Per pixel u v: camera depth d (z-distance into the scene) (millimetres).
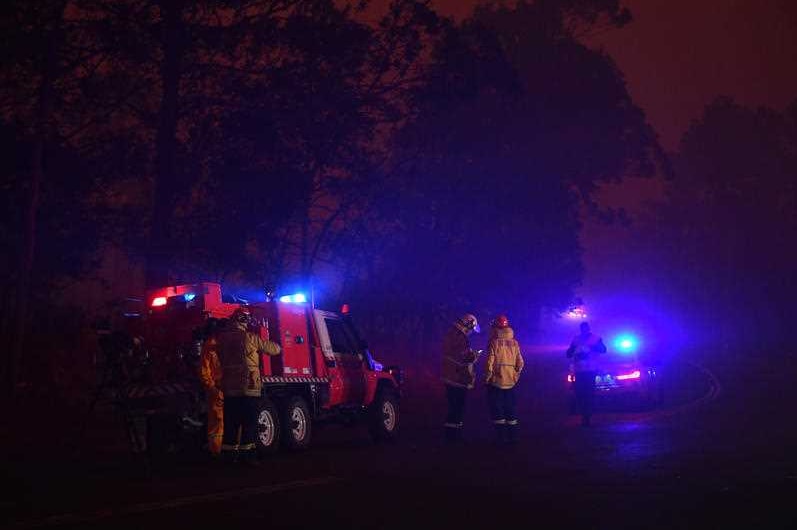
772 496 9688
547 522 8602
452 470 12242
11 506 9922
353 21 25109
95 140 23266
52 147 22094
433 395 28203
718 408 21703
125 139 23328
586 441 15555
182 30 22250
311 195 24812
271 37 23078
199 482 11445
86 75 22109
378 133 26344
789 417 18844
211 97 23125
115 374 13031
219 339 12969
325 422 16000
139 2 21984
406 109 26344
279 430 14250
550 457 13453
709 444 14469
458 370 16391
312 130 23516
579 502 9602
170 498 10211
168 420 13094
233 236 23266
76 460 14055
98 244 24375
